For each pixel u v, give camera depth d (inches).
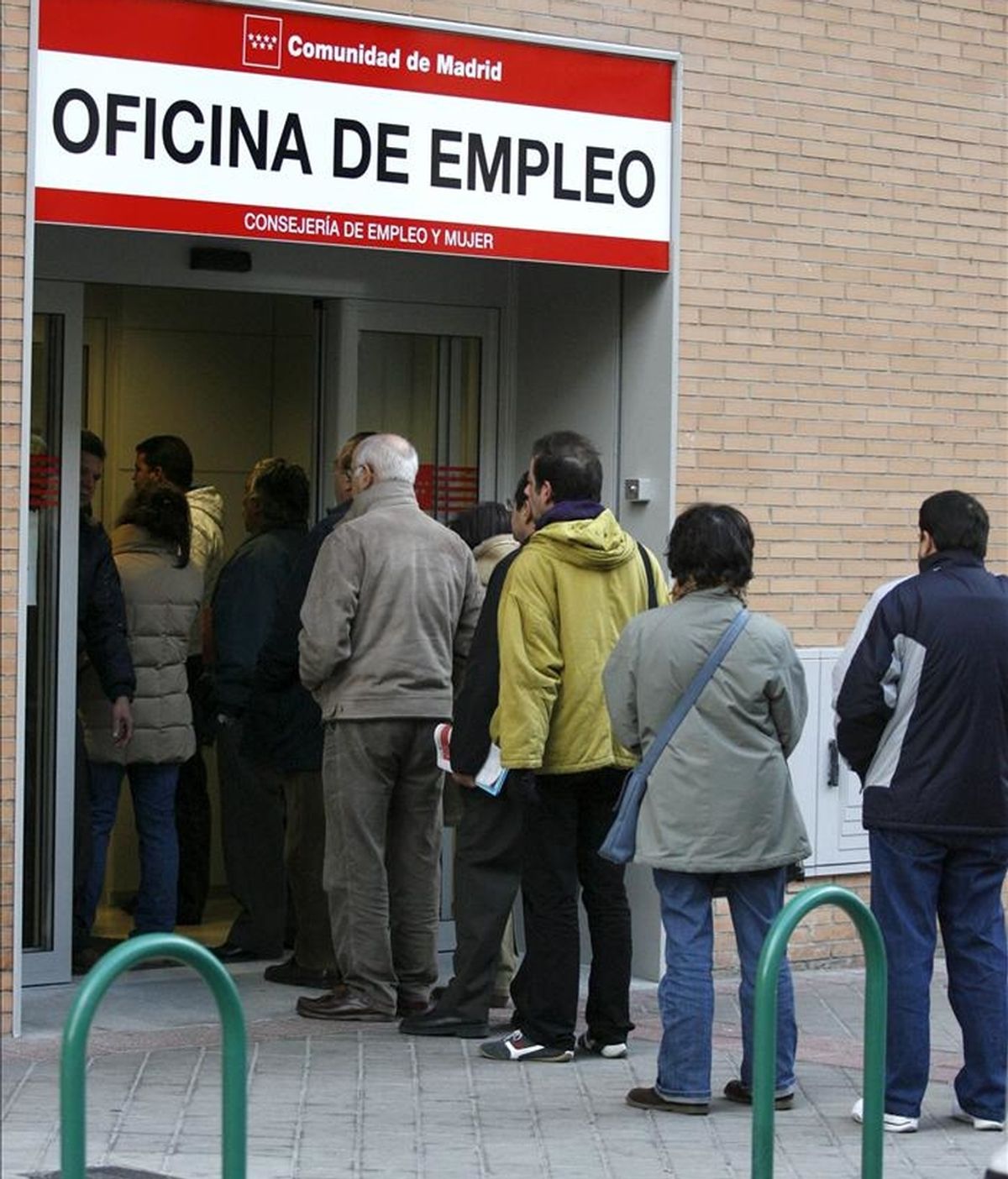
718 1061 301.6
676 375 356.2
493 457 381.4
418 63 331.6
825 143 371.9
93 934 387.9
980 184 389.7
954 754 258.1
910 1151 254.4
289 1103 268.5
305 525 367.2
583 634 284.2
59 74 303.7
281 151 320.5
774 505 367.2
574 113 346.3
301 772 336.8
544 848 289.7
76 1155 162.7
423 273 372.8
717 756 260.5
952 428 386.9
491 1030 310.0
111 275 341.1
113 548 356.8
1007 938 267.4
